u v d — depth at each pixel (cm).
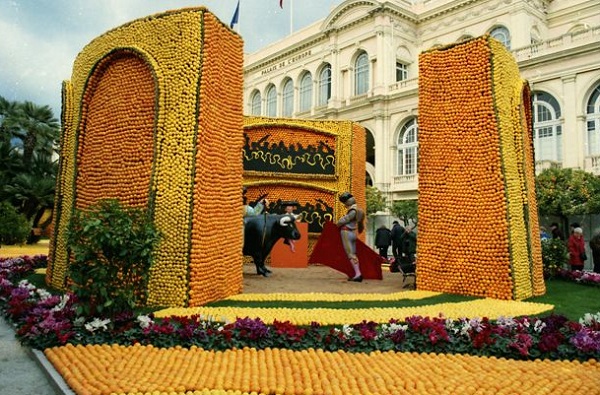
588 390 409
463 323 571
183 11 818
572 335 541
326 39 3891
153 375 430
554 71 2511
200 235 748
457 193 902
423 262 913
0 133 2969
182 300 711
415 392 400
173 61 799
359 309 700
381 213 3117
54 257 922
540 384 423
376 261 1088
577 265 1233
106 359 477
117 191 790
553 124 2541
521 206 891
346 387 407
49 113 3066
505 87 933
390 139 3272
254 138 1492
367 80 3612
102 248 583
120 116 827
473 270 857
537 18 3216
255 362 475
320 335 549
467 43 935
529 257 880
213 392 394
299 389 405
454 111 931
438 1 3559
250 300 772
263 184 1476
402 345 531
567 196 1897
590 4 3138
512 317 639
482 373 455
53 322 543
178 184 750
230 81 873
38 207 2892
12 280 988
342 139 1570
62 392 404
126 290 590
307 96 4075
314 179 1532
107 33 904
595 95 2405
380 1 3500
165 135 769
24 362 498
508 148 897
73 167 874
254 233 1123
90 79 886
